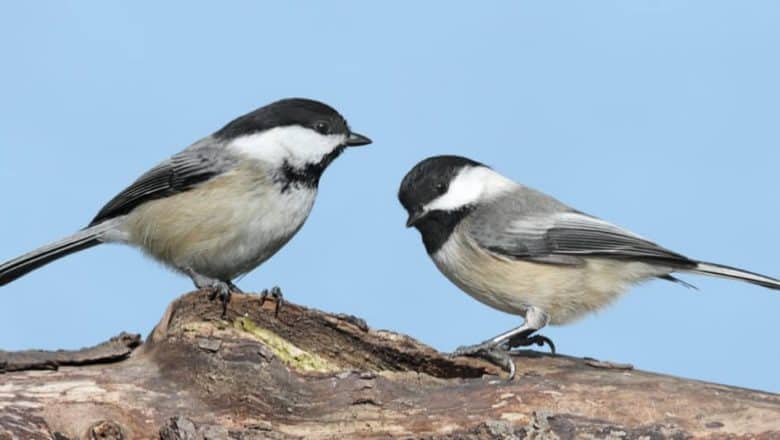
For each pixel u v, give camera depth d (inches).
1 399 260.1
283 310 295.1
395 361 309.9
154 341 287.3
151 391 269.4
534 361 318.3
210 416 265.0
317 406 266.8
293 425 264.5
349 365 307.3
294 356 298.0
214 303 288.0
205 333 275.3
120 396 266.7
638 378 282.4
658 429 255.6
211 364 271.0
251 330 297.0
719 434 252.1
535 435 254.8
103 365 281.7
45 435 254.4
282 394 267.7
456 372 311.9
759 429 250.5
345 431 262.1
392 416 264.7
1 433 249.8
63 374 274.1
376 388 269.3
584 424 257.4
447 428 259.4
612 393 268.2
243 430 260.8
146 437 260.1
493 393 269.1
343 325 300.0
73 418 259.3
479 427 256.1
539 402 265.4
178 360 274.8
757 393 270.5
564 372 302.7
